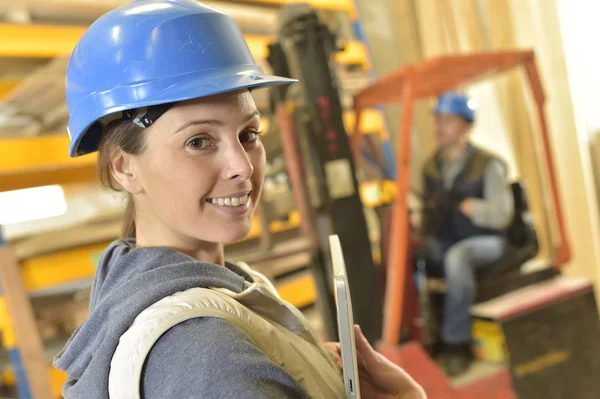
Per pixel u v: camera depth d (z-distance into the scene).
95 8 3.04
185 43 0.65
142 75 0.64
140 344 0.57
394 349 2.46
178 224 0.68
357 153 3.00
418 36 4.50
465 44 4.31
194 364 0.55
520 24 4.14
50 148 2.58
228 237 0.68
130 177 0.71
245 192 0.68
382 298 2.59
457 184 2.98
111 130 0.69
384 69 4.66
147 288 0.62
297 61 2.49
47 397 2.40
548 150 2.98
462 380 2.59
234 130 0.67
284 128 2.52
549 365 2.68
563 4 4.08
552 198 3.02
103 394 0.61
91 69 0.67
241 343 0.57
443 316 2.83
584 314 2.82
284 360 0.65
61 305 2.57
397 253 2.48
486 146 4.41
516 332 2.63
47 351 2.47
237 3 3.62
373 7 4.64
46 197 2.62
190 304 0.60
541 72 4.11
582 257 4.11
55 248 2.60
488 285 2.86
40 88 2.65
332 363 0.79
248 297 0.68
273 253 3.12
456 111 3.02
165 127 0.65
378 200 3.95
